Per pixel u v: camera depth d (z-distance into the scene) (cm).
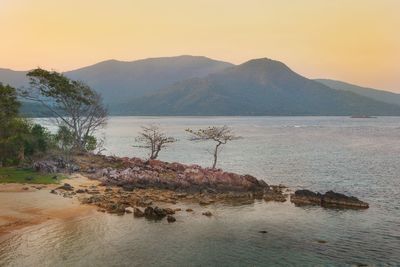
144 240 3406
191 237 3541
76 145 8194
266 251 3266
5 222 3588
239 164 9300
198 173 6022
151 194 5094
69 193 4706
